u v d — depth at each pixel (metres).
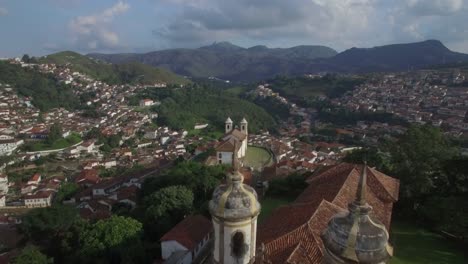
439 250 30.80
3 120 151.38
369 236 8.42
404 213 37.72
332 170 33.16
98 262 33.16
